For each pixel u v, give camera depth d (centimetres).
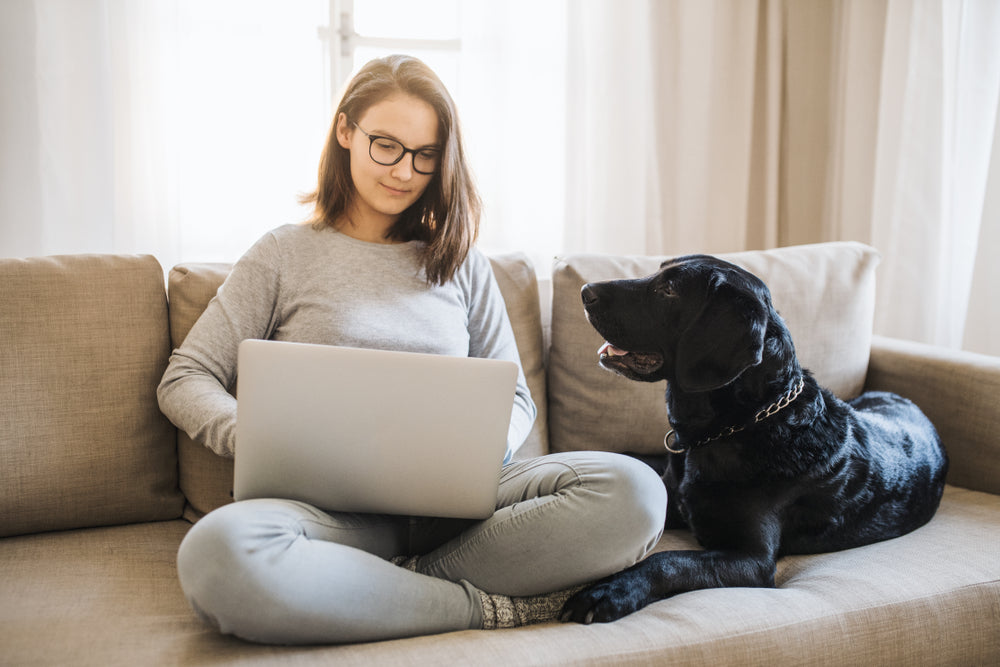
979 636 129
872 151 274
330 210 156
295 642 107
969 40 246
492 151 250
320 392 111
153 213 227
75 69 213
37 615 112
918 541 152
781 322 153
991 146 238
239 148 231
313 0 233
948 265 254
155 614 116
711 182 276
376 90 147
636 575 127
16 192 211
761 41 278
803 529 153
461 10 245
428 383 113
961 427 187
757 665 114
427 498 117
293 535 107
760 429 150
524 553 121
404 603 113
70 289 151
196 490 157
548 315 207
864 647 121
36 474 143
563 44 252
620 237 265
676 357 148
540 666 105
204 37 225
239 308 144
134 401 152
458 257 154
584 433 187
